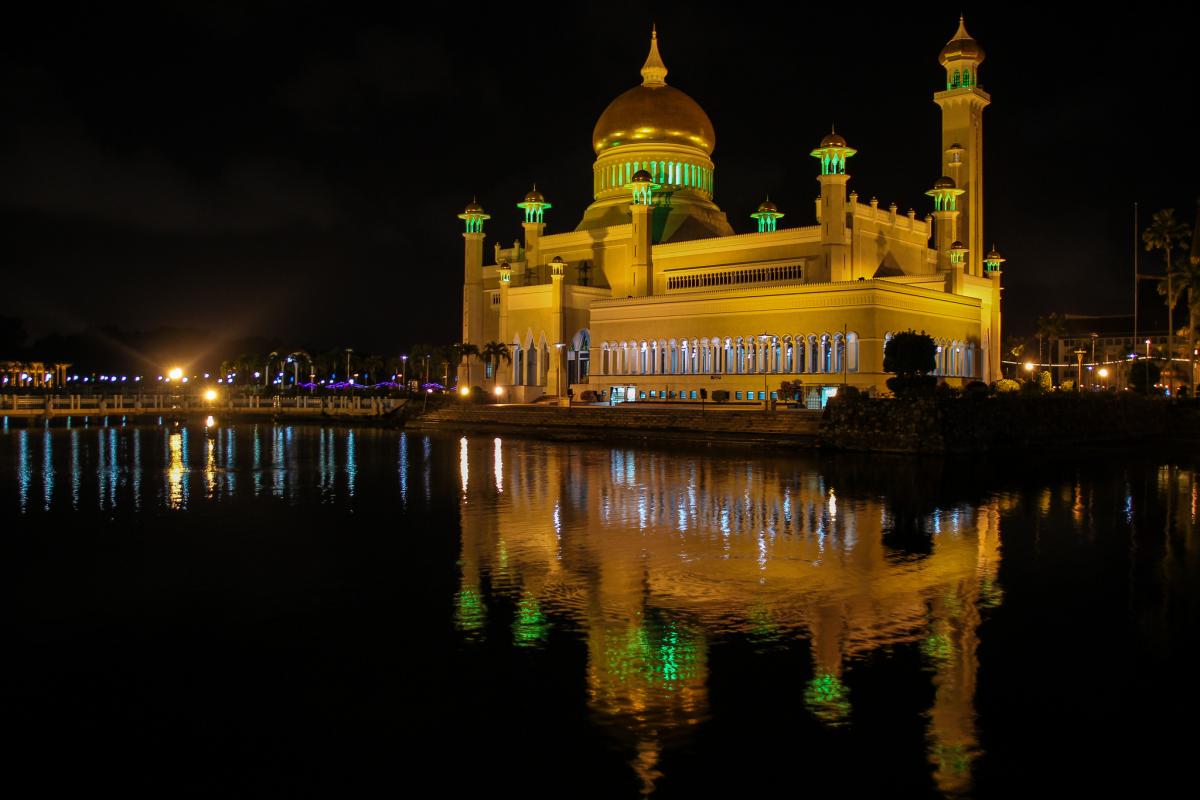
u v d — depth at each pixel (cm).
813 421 7431
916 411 6631
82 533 3619
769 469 5728
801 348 8856
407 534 3569
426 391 11869
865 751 1638
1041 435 7294
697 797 1488
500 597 2620
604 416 8906
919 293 8756
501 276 11481
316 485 5056
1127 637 2252
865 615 2433
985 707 1820
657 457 6556
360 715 1794
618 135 11575
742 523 3784
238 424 11138
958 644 2192
